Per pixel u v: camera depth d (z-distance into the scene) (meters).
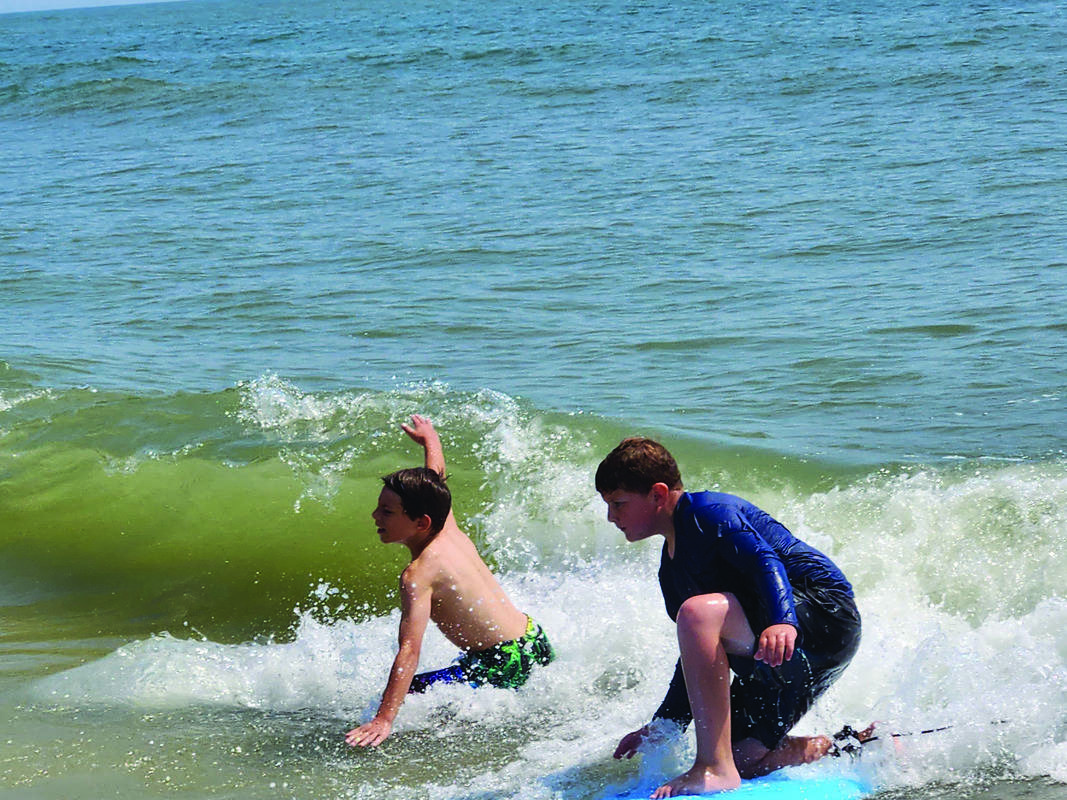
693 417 11.46
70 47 108.94
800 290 16.91
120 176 33.84
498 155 32.88
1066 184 22.47
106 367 14.64
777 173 26.73
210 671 7.45
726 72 45.94
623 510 5.78
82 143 42.22
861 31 55.88
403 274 19.91
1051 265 16.77
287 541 9.56
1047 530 7.92
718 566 5.57
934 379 12.20
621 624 7.62
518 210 24.97
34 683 7.42
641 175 28.09
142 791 5.96
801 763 5.78
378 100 47.16
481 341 15.38
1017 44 45.62
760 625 5.48
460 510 9.60
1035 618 7.14
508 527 9.31
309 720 6.81
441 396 11.55
